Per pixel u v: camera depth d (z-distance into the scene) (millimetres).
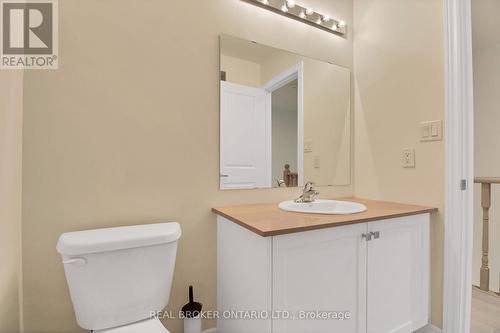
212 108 1432
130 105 1232
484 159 2721
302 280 1021
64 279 1114
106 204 1186
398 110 1610
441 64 1386
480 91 2766
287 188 1679
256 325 1037
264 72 1596
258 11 1583
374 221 1192
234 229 1222
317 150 1789
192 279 1377
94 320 968
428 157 1446
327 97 1828
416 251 1356
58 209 1103
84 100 1147
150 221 1272
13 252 962
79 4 1145
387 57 1684
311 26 1780
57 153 1101
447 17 1352
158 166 1291
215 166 1439
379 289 1224
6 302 897
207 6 1424
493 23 2311
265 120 1601
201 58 1402
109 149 1191
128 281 1006
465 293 1336
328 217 1173
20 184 1032
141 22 1258
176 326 1339
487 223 2145
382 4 1723
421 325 1382
